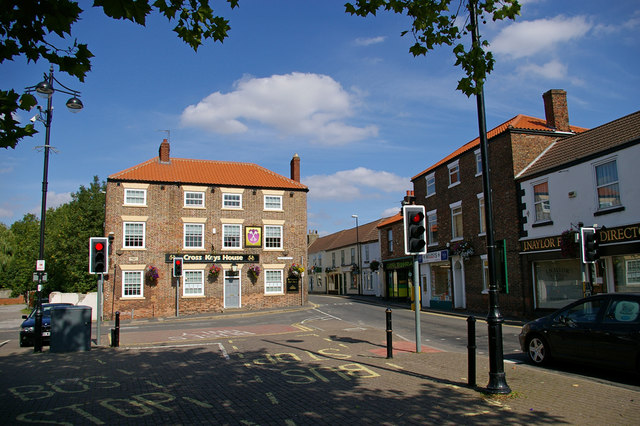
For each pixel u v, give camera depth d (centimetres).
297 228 3344
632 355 804
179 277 2978
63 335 1270
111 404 696
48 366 1029
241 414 634
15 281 5262
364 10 686
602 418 600
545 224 1938
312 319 2244
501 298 2186
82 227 3806
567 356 930
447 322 1970
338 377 862
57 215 5025
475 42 702
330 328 1764
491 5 697
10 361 1110
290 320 2256
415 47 714
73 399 729
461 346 1323
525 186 2058
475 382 775
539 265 1991
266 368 962
